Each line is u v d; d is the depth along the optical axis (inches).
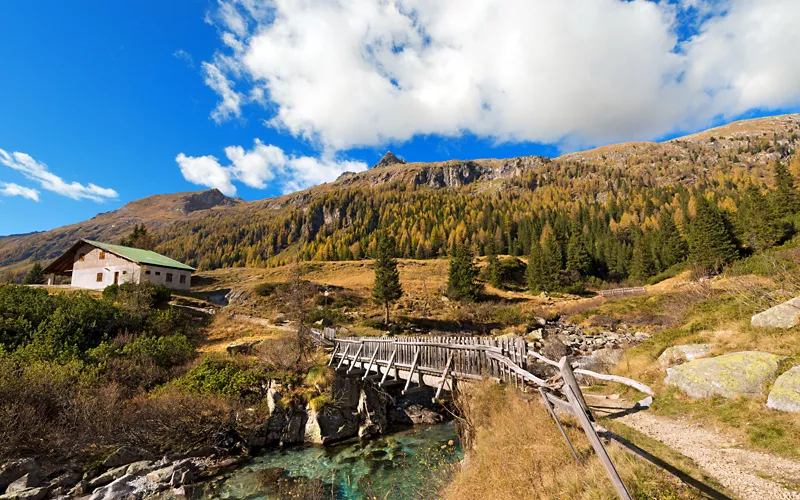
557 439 294.2
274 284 2155.5
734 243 2197.3
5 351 793.6
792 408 292.2
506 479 273.4
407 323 1823.3
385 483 530.9
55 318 985.5
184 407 698.2
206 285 2497.5
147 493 528.4
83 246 2039.9
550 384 276.5
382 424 839.1
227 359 965.8
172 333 1267.2
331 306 1991.9
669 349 513.0
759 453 252.5
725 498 198.7
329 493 518.6
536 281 2878.9
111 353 890.7
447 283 2518.5
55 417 624.4
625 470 229.8
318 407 786.2
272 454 689.6
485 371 463.2
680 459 251.1
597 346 1357.0
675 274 2491.4
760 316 481.7
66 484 541.0
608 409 415.8
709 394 368.8
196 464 621.6
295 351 1007.6
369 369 756.6
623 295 2251.5
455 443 685.9
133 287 1529.3
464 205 7755.9
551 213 5984.3
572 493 227.5
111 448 629.9
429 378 577.0
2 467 522.9
